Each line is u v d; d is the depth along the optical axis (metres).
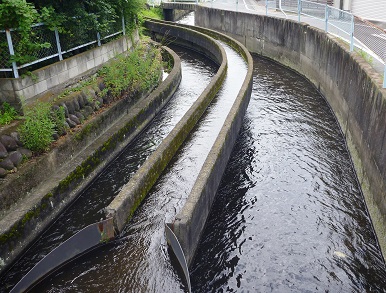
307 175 9.68
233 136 10.57
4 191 6.98
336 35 14.55
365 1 19.25
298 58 18.52
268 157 10.53
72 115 9.52
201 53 23.31
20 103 8.26
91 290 6.35
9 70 8.13
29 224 7.18
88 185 9.16
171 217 7.95
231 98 13.69
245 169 9.92
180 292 6.32
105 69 11.70
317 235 7.63
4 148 7.46
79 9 10.23
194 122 11.69
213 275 6.76
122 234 7.49
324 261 7.00
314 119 12.98
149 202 8.41
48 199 7.72
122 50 13.57
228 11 26.55
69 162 8.89
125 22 14.09
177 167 9.70
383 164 7.49
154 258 6.94
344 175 9.70
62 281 6.53
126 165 10.16
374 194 7.89
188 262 6.72
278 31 20.52
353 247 7.32
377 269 6.82
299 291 6.39
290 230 7.78
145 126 12.27
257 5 29.88
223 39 23.19
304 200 8.70
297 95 15.40
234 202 8.66
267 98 15.02
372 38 11.56
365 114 9.27
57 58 9.88
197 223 7.10
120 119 11.51
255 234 7.68
